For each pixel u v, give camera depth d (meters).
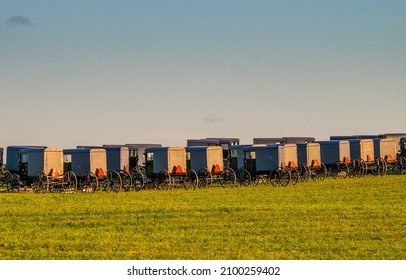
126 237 62.16
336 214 75.19
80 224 71.00
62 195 105.12
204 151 116.31
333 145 133.50
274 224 68.62
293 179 118.62
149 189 116.31
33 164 112.44
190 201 91.50
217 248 56.22
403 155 147.00
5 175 119.12
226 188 114.31
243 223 69.62
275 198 93.56
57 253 55.09
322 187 111.06
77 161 113.69
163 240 60.28
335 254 53.38
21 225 70.69
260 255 53.19
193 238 61.09
